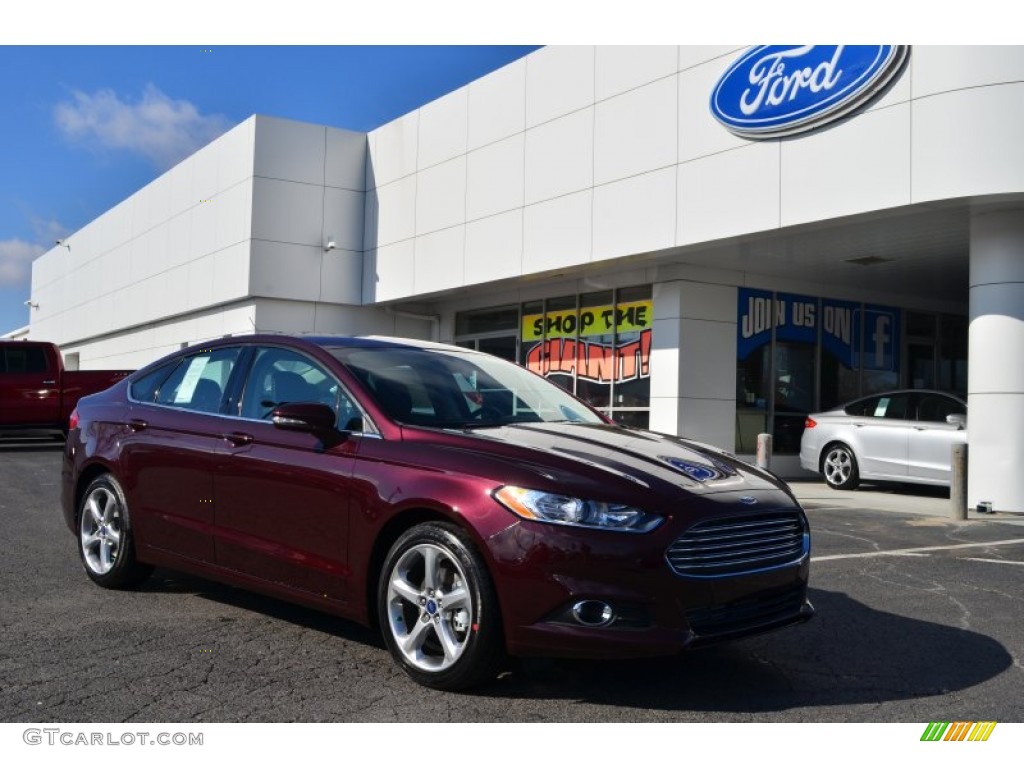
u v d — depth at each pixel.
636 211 13.56
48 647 4.61
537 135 15.44
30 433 19.00
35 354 16.88
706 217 12.52
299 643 4.75
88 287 32.28
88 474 6.08
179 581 6.14
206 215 21.91
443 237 17.69
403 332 20.88
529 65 15.65
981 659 4.71
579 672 4.38
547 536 3.76
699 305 14.59
